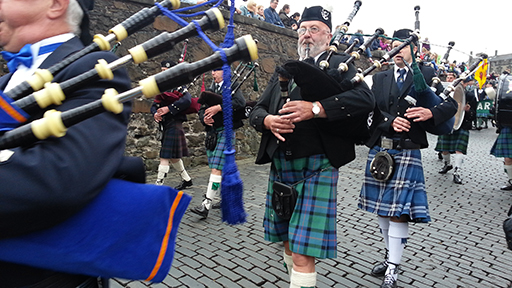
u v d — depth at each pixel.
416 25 2.34
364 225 3.54
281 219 1.92
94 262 0.74
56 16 0.85
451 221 3.70
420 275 2.58
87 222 0.74
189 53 5.68
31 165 0.65
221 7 5.95
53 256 0.72
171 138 4.46
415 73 2.35
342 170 6.08
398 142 2.50
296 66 1.62
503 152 4.90
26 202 0.64
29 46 0.84
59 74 0.78
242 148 6.79
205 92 3.56
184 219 3.61
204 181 5.14
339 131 1.75
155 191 0.82
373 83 2.80
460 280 2.52
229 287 2.35
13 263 0.74
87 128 0.72
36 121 0.66
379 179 2.44
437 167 6.64
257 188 4.80
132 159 0.88
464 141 5.47
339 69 1.78
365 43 1.92
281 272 2.57
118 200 0.77
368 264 2.73
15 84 0.85
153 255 0.80
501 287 2.44
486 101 13.57
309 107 1.66
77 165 0.68
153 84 0.71
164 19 5.22
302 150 1.76
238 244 3.04
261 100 2.04
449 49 2.77
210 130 3.74
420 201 2.43
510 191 4.92
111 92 0.69
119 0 4.86
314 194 1.76
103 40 0.84
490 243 3.16
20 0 0.82
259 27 6.75
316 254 1.68
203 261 2.71
